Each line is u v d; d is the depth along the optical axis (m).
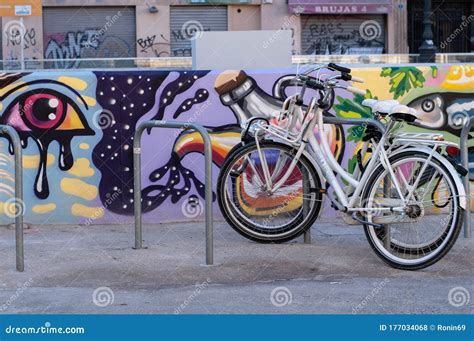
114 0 25.39
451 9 27.86
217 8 25.80
